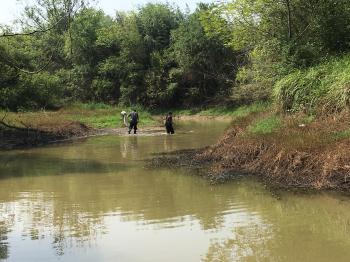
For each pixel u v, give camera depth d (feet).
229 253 21.31
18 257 21.43
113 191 35.29
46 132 81.41
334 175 33.45
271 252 21.33
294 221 26.00
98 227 25.79
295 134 42.11
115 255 21.38
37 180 40.70
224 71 164.14
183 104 173.58
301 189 33.42
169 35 184.34
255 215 27.43
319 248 21.67
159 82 173.99
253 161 41.93
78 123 94.02
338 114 44.60
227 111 147.95
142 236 23.97
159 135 83.30
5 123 83.46
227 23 72.95
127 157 54.75
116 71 181.98
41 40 119.96
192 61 164.35
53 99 133.69
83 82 187.21
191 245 22.48
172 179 39.60
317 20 61.36
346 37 60.59
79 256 21.35
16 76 102.27
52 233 24.93
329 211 27.71
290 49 61.52
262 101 124.06
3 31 93.25
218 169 42.78
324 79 50.39
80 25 182.50
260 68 75.10
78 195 34.17
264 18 68.54
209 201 31.17
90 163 50.55
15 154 61.05
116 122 109.40
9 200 33.09
